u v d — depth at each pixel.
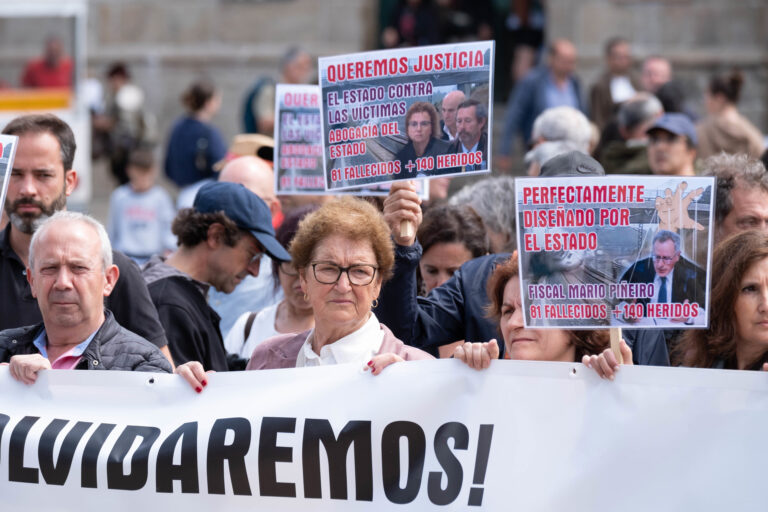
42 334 6.23
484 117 6.23
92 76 22.64
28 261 6.32
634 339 6.42
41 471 5.86
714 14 21.73
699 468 5.43
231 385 5.84
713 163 7.23
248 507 5.75
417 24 20.95
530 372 5.59
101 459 5.83
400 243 6.30
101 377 5.91
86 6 22.61
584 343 5.76
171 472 5.79
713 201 5.39
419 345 6.80
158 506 5.80
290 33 22.61
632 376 5.49
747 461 5.40
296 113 8.29
